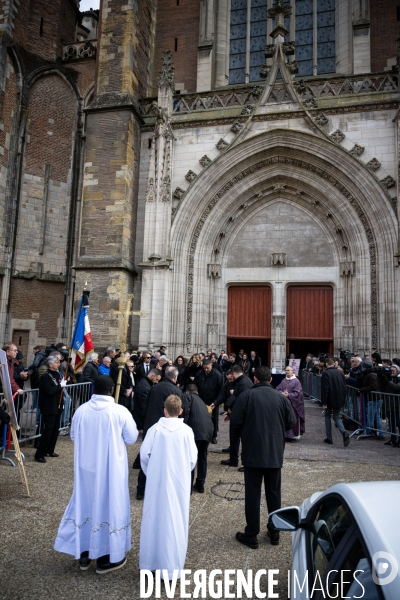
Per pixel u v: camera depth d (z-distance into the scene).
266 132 18.22
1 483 6.82
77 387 10.31
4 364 6.41
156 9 23.73
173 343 18.02
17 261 21.17
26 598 3.80
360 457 8.70
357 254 17.77
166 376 7.07
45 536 5.05
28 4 22.48
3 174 20.78
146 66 22.12
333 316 18.84
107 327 17.84
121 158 18.92
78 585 4.04
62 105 23.14
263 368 5.51
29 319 21.28
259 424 5.00
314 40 21.78
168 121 18.92
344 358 15.70
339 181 17.98
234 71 22.64
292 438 10.12
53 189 22.38
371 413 10.56
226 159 18.61
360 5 20.62
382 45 20.72
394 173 17.09
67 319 22.08
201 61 22.03
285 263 19.09
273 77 18.66
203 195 18.81
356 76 18.12
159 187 18.50
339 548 2.28
